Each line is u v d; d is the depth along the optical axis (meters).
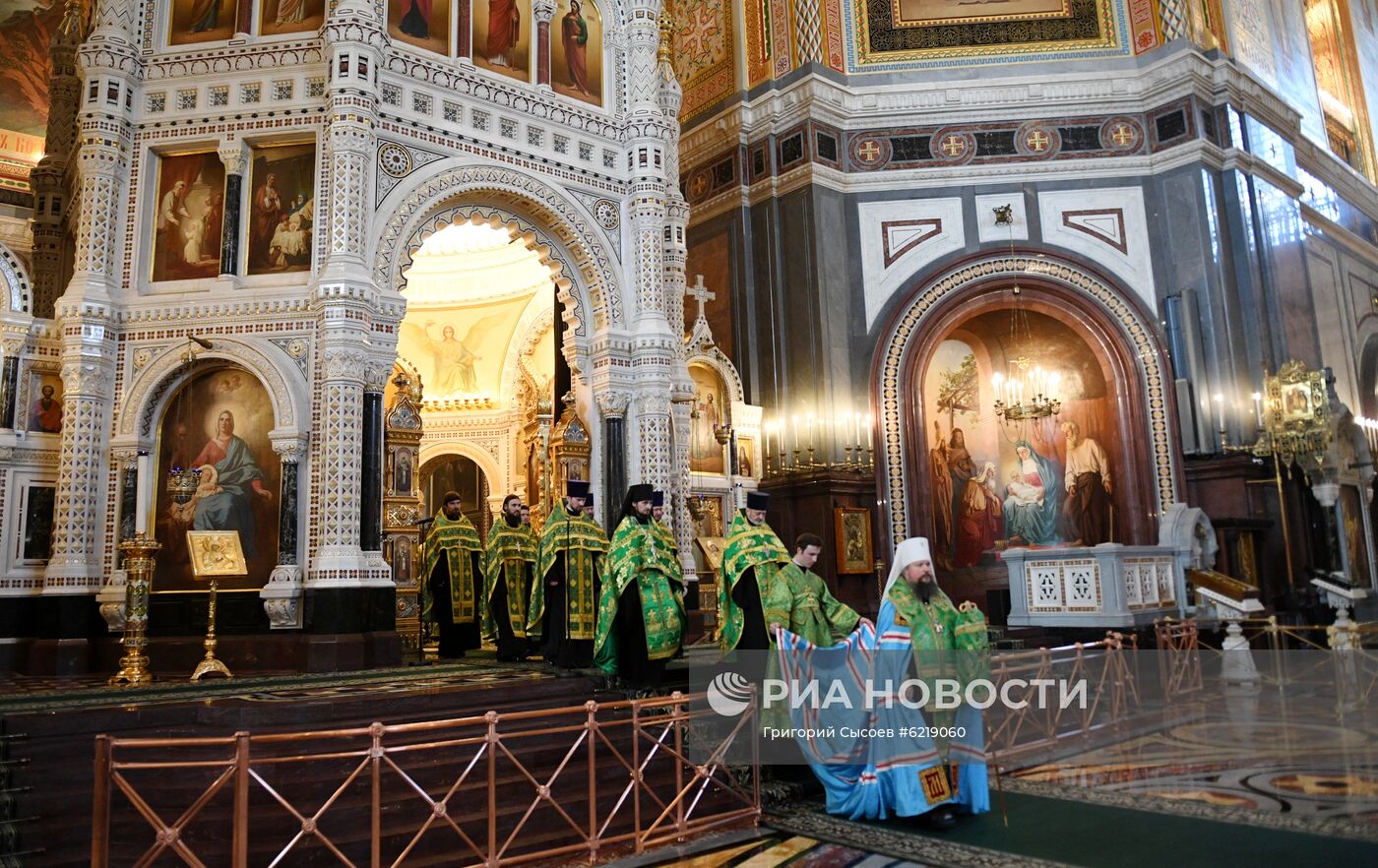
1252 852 6.18
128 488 11.29
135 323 11.59
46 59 15.84
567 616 10.42
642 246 14.06
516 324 21.41
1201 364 19.06
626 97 14.58
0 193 15.16
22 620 11.47
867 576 18.78
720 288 21.19
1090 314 19.86
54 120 14.62
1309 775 8.41
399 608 13.41
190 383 11.68
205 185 12.09
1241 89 20.58
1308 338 21.25
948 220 20.36
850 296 19.98
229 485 11.41
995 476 20.72
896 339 19.81
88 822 6.51
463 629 12.88
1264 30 23.30
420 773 7.21
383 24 12.20
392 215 11.93
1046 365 20.67
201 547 10.84
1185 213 19.64
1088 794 7.91
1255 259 19.81
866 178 20.41
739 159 21.08
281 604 10.80
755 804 7.52
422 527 15.12
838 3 21.12
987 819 7.20
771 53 21.14
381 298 11.58
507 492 20.91
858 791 7.28
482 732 7.92
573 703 9.03
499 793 7.18
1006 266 20.17
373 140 11.84
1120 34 20.98
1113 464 19.55
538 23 13.88
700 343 18.59
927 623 7.22
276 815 6.41
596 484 13.63
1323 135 25.16
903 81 21.00
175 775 6.84
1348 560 18.86
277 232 11.92
